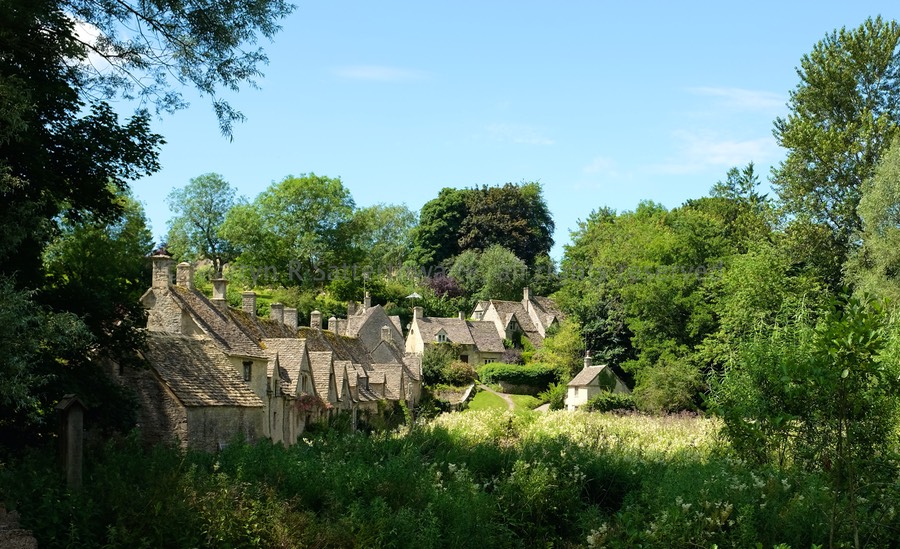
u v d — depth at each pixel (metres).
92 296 25.02
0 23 20.41
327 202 109.06
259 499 16.77
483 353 103.81
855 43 61.09
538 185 137.38
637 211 121.50
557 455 23.11
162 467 17.55
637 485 22.05
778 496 17.11
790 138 61.81
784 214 63.47
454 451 25.08
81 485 15.53
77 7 23.52
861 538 15.36
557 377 89.56
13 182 19.33
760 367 19.25
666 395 61.56
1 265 22.39
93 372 25.52
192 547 14.19
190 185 107.50
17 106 18.55
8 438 21.98
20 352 17.80
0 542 12.99
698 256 74.88
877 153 57.69
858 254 51.84
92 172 24.92
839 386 13.78
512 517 19.39
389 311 109.25
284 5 24.23
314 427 47.03
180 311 39.81
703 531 16.02
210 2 23.62
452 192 134.38
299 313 94.12
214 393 33.28
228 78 24.14
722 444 23.52
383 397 66.38
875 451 16.70
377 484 18.92
